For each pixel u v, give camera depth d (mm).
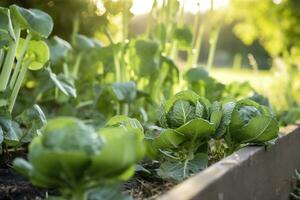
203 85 2908
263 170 1702
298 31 6707
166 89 3023
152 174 1657
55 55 2680
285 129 2258
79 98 2998
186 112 1685
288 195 2127
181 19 3098
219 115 1651
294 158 2264
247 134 1692
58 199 1107
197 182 1176
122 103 2510
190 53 3090
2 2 3184
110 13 2891
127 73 2928
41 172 983
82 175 989
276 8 6715
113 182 1047
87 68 3135
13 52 1831
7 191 1435
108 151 955
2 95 1832
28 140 1831
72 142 960
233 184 1355
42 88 2609
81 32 3492
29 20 1759
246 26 7484
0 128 1628
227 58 16500
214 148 2059
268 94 4328
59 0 3264
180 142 1640
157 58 2805
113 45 2852
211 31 3352
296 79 5156
